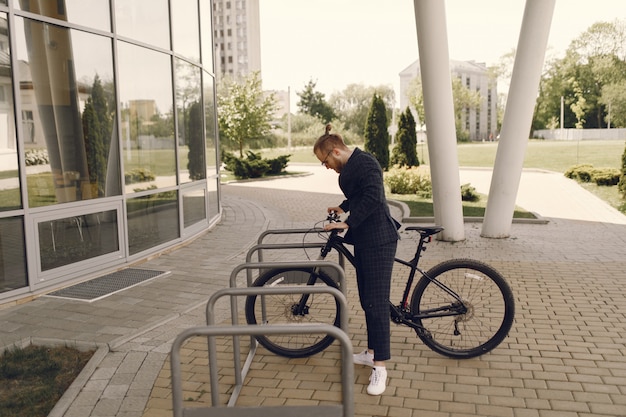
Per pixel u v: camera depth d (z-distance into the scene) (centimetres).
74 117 678
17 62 597
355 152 372
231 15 12812
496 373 389
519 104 841
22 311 550
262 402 356
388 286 371
